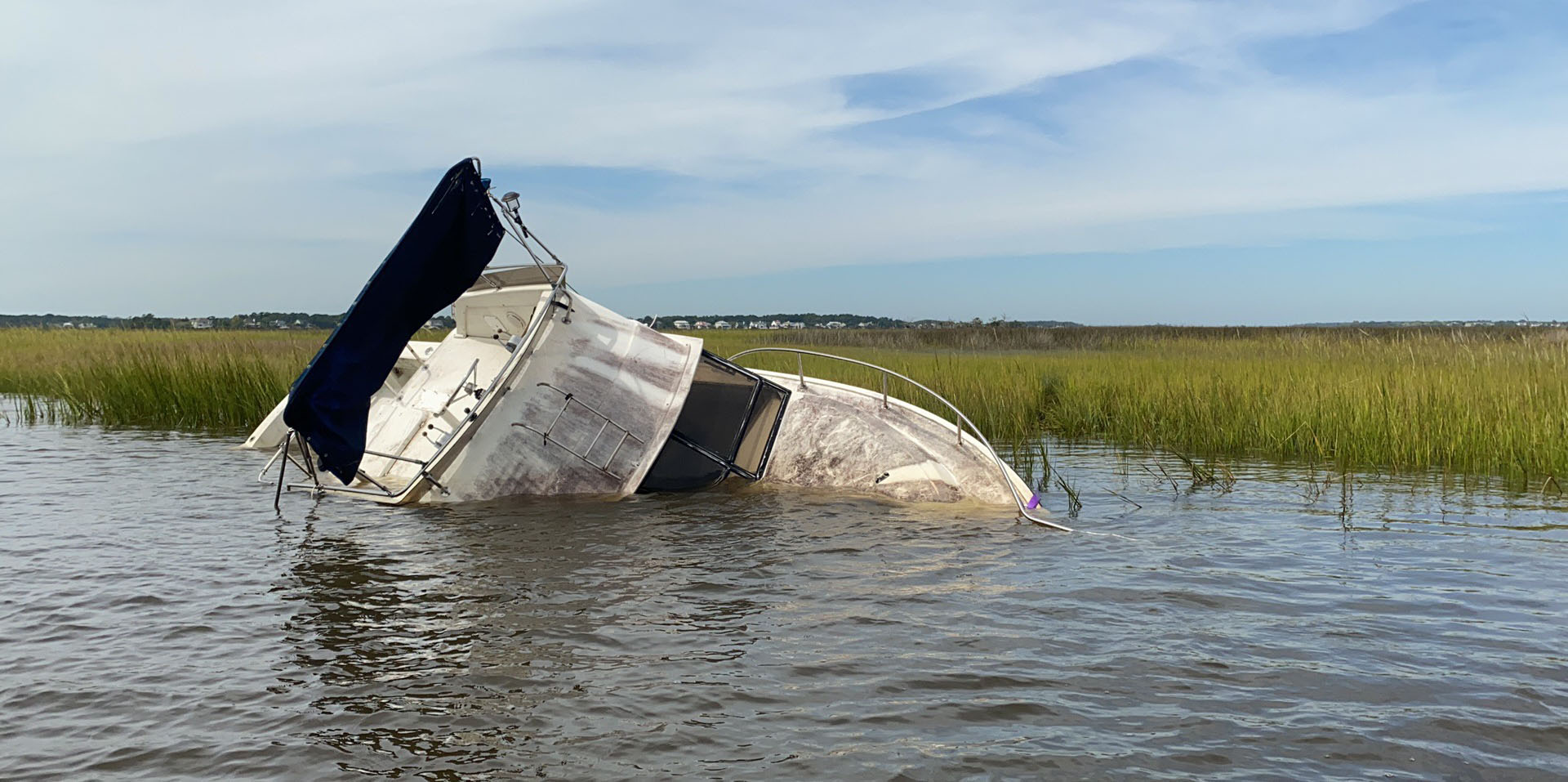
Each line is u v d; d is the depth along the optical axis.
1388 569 7.52
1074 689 5.12
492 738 4.55
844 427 11.57
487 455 10.31
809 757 4.36
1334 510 9.88
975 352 34.12
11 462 13.20
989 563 7.72
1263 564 7.69
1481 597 6.75
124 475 12.15
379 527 9.01
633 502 10.27
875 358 26.80
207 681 5.25
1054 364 23.30
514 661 5.53
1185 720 4.73
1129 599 6.72
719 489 11.16
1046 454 12.73
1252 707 4.89
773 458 11.68
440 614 6.38
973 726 4.68
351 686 5.17
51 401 20.66
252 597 6.75
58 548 8.18
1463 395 13.86
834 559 7.85
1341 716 4.77
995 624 6.18
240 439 15.98
